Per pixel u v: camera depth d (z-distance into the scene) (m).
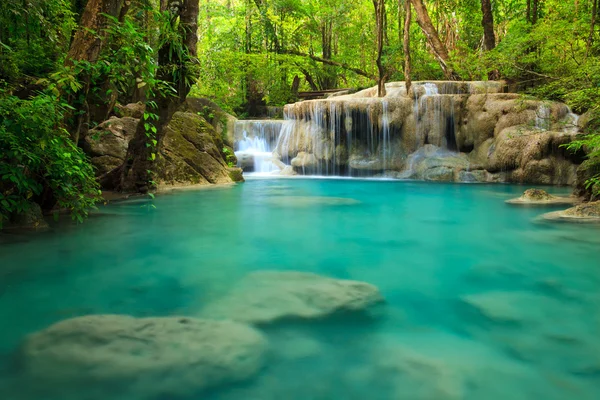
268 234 4.73
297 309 2.44
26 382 1.62
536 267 3.45
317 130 12.90
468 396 1.59
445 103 11.98
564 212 5.92
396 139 12.49
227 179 9.86
